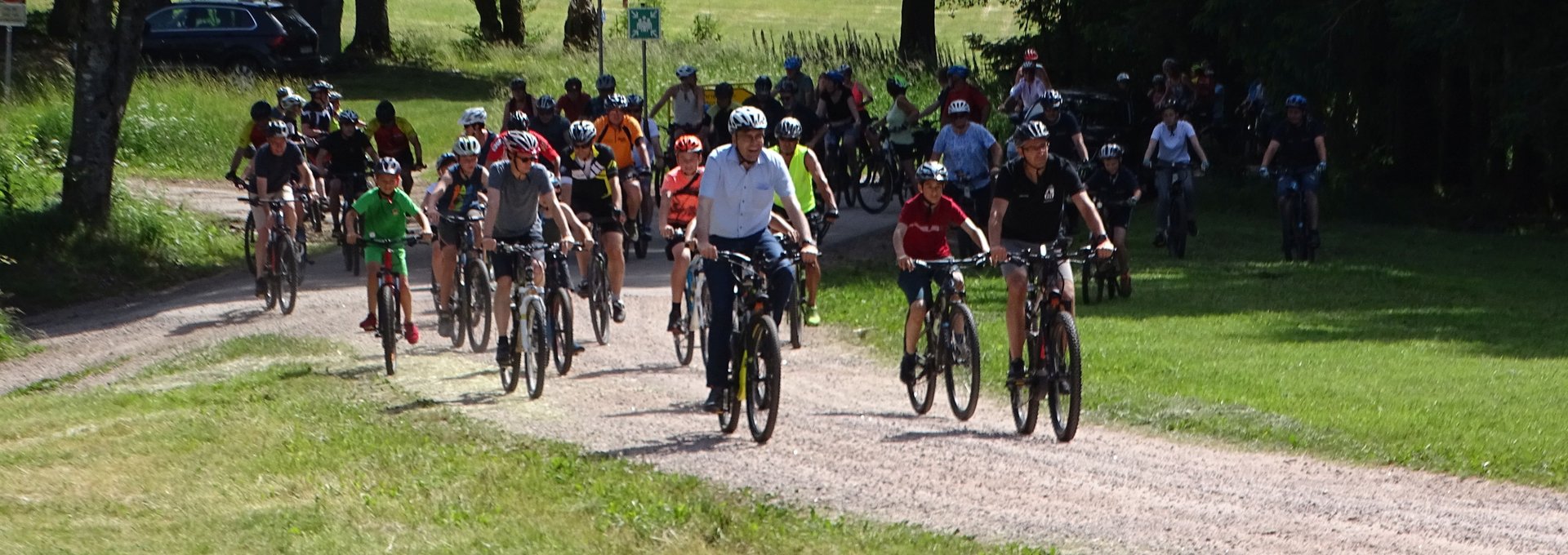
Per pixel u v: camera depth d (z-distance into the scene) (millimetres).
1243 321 53500
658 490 28281
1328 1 89812
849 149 82875
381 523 26609
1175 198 69875
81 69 73125
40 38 157625
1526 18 81875
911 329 36531
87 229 71562
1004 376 42406
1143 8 107125
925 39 142750
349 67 158625
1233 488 29906
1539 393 40594
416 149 71438
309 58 146500
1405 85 100938
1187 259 69375
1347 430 35406
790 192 33062
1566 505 29281
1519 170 94875
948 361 35688
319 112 80812
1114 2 115500
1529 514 28516
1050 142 61375
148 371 47625
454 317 46375
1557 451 33438
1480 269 70688
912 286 36375
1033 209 33344
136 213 74000
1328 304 57688
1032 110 62562
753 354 33156
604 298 47125
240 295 62500
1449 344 49094
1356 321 53781
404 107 132375
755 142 32531
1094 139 94125
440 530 25953
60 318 62812
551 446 32625
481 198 45438
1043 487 29469
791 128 46156
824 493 28641
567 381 41500
